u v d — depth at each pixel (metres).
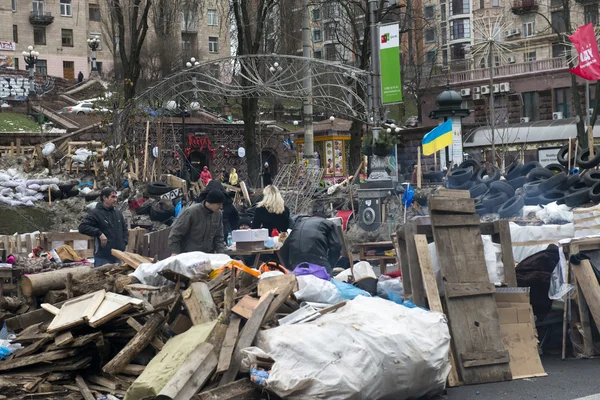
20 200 29.88
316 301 8.43
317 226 10.30
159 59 72.44
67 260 12.97
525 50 74.00
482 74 65.88
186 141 53.69
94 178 33.62
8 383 7.47
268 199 11.95
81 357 7.81
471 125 50.53
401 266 9.09
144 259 9.41
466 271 8.77
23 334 8.17
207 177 35.34
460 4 81.31
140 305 7.80
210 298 7.93
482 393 7.91
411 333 7.44
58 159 35.22
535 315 9.79
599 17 70.38
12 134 48.44
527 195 16.86
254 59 29.25
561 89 61.88
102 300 8.07
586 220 11.07
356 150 40.66
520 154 47.56
